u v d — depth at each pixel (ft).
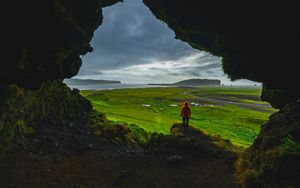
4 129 63.82
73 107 109.50
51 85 96.48
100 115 118.83
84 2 69.41
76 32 67.36
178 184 53.31
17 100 71.61
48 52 62.54
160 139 89.25
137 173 59.00
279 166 47.42
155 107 354.74
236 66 74.54
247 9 60.18
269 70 67.10
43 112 89.30
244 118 277.64
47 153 68.23
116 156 73.26
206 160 68.95
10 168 54.75
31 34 57.72
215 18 68.39
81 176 55.21
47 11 56.80
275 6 55.62
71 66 80.23
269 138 55.42
